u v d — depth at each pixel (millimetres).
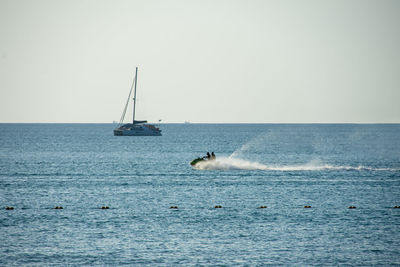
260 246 152500
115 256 143375
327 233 166125
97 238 160125
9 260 140000
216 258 141875
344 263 139125
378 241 157625
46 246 152000
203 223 179375
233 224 177875
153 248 150250
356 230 170000
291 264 138000
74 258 141750
